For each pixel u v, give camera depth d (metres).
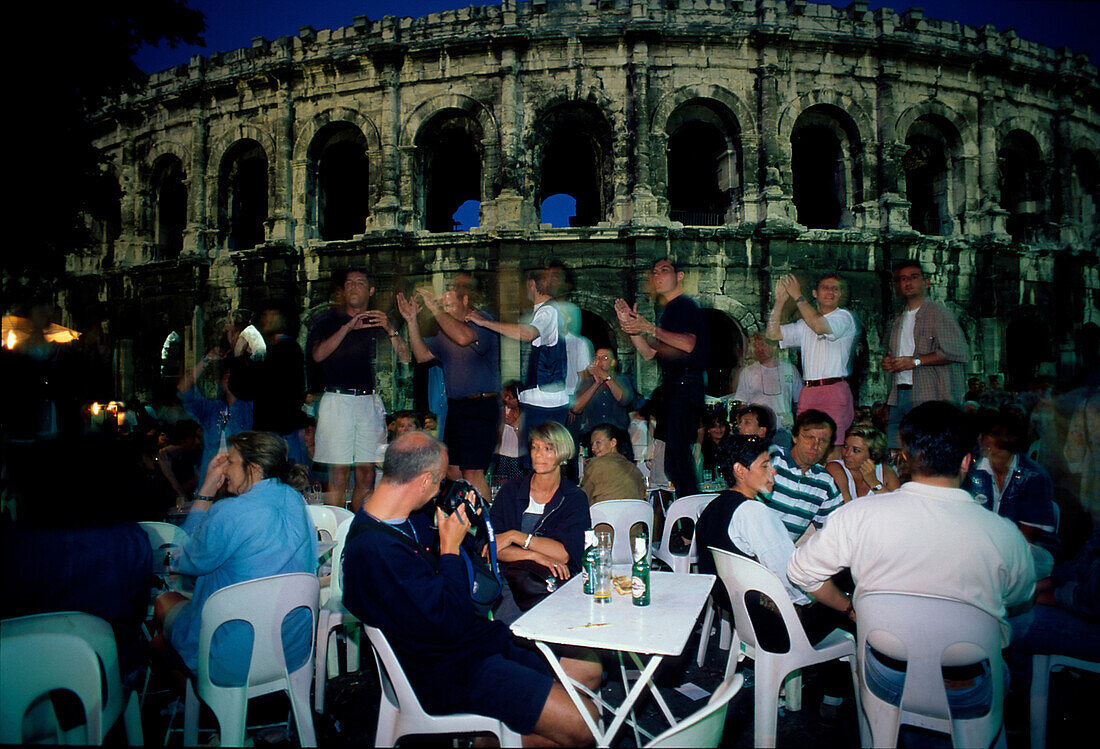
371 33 18.91
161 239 22.19
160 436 10.57
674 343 6.71
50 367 6.91
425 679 3.17
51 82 11.40
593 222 25.36
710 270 17.50
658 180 17.70
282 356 8.20
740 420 6.05
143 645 4.57
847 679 4.44
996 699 3.12
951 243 18.38
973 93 19.38
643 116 17.59
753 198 17.94
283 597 3.59
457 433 7.62
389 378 17.95
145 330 20.80
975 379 16.72
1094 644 3.61
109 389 7.60
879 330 18.05
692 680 5.02
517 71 18.00
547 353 8.05
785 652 3.76
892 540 3.23
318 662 4.50
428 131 18.86
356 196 23.86
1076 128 20.47
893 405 7.53
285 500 4.11
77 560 3.44
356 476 8.12
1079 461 5.11
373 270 18.25
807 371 7.92
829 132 18.94
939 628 3.06
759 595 3.87
